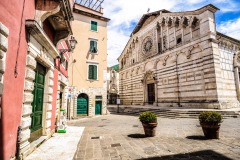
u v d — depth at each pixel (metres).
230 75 19.16
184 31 22.02
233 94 18.73
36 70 6.79
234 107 17.81
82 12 22.92
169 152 5.71
